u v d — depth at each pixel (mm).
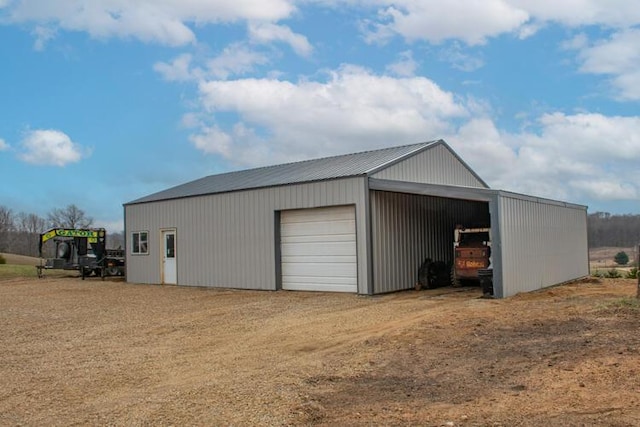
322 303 14156
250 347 9156
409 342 8734
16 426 5512
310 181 16547
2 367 8102
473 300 13391
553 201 17906
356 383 6676
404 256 16750
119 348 9391
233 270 18734
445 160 20453
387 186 15164
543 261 16688
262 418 5438
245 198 18359
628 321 9375
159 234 21688
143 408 5918
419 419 5309
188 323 11797
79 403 6258
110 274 26156
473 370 7035
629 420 4980
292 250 17281
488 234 16578
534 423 5051
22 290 19938
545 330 9109
